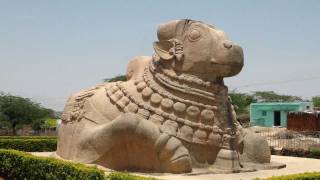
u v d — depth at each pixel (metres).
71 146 8.46
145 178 5.77
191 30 8.12
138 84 8.24
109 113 8.21
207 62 8.03
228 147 8.03
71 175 6.84
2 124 40.00
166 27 8.21
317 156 13.93
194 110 7.82
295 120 30.66
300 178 6.22
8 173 9.40
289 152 14.68
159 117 7.79
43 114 43.47
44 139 15.38
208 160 7.92
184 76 8.02
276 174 7.77
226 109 8.36
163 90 8.00
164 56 8.16
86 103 8.70
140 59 8.91
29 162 8.33
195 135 7.79
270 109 39.50
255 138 8.69
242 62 8.16
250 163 8.45
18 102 40.91
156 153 7.61
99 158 7.86
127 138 7.58
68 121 8.84
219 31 8.37
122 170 7.85
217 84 8.13
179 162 7.46
